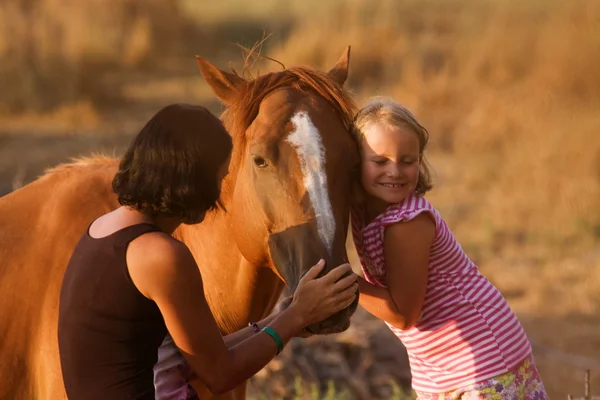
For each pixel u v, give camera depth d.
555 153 20.66
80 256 4.89
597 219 18.98
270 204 5.52
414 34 35.66
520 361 5.91
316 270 5.16
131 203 4.82
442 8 40.50
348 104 5.86
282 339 5.10
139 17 39.88
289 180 5.45
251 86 5.96
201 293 4.80
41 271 5.83
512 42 28.47
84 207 6.09
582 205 19.22
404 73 30.22
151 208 4.88
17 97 27.69
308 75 5.88
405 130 5.55
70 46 32.06
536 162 20.66
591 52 24.12
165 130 4.79
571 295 15.52
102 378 4.78
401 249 5.65
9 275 5.84
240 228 5.85
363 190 5.85
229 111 6.06
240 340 5.44
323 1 55.50
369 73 32.38
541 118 22.98
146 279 4.68
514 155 21.86
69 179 6.28
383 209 5.81
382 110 5.62
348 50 6.48
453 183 21.91
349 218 6.13
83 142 24.09
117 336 4.76
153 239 4.72
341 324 5.29
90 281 4.77
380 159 5.56
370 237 5.82
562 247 17.94
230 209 6.07
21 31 29.48
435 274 5.85
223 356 4.94
